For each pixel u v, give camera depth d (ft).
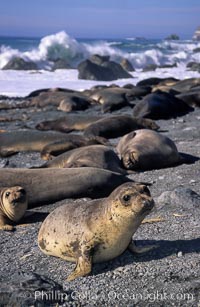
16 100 74.69
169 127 45.75
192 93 58.59
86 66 112.47
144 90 71.05
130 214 15.07
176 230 19.13
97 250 15.96
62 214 17.13
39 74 116.67
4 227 21.42
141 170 30.22
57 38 145.28
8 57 137.39
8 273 16.26
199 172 28.71
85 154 28.66
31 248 18.86
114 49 156.25
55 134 38.27
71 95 69.15
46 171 25.18
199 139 39.22
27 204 23.26
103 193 25.02
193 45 201.36
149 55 159.84
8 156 37.27
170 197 22.84
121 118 42.93
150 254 16.85
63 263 17.06
